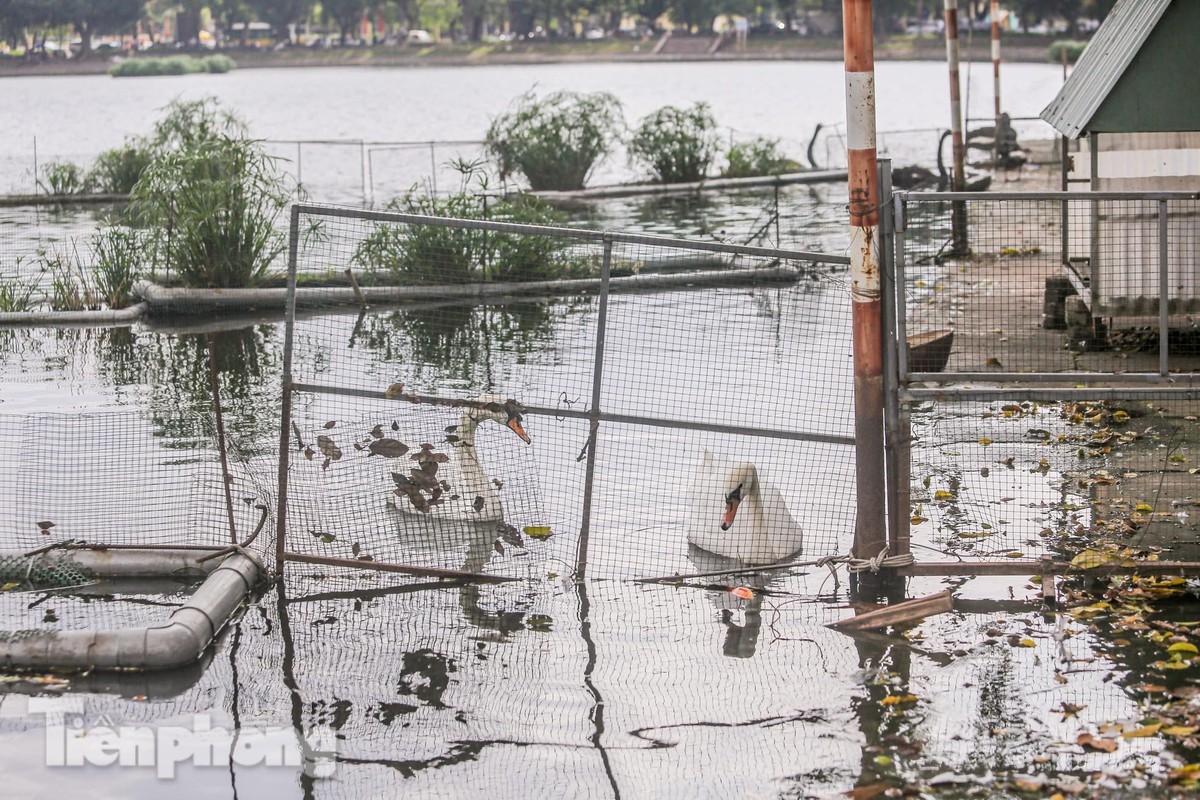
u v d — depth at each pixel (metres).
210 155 16.98
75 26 106.94
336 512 8.02
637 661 6.44
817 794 5.16
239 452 9.30
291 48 123.94
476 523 8.10
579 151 28.55
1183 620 6.66
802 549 7.77
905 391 7.22
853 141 6.98
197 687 6.22
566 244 16.98
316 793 5.26
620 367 12.14
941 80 70.69
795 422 9.95
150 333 14.56
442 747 5.62
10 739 5.71
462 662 6.46
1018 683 6.04
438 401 7.77
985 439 9.61
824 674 6.22
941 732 5.61
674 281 16.38
